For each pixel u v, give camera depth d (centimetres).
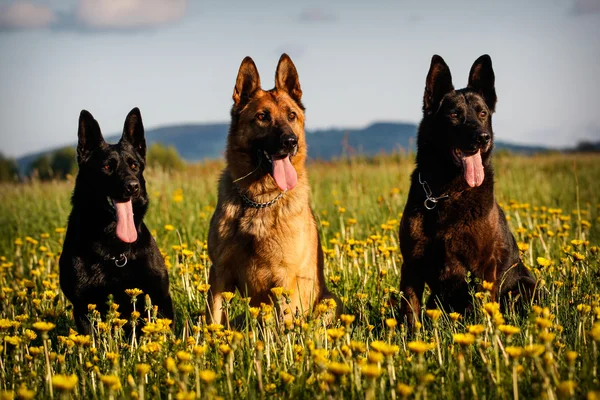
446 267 476
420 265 478
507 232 486
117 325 438
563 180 927
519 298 483
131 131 499
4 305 489
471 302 480
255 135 485
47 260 562
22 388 395
